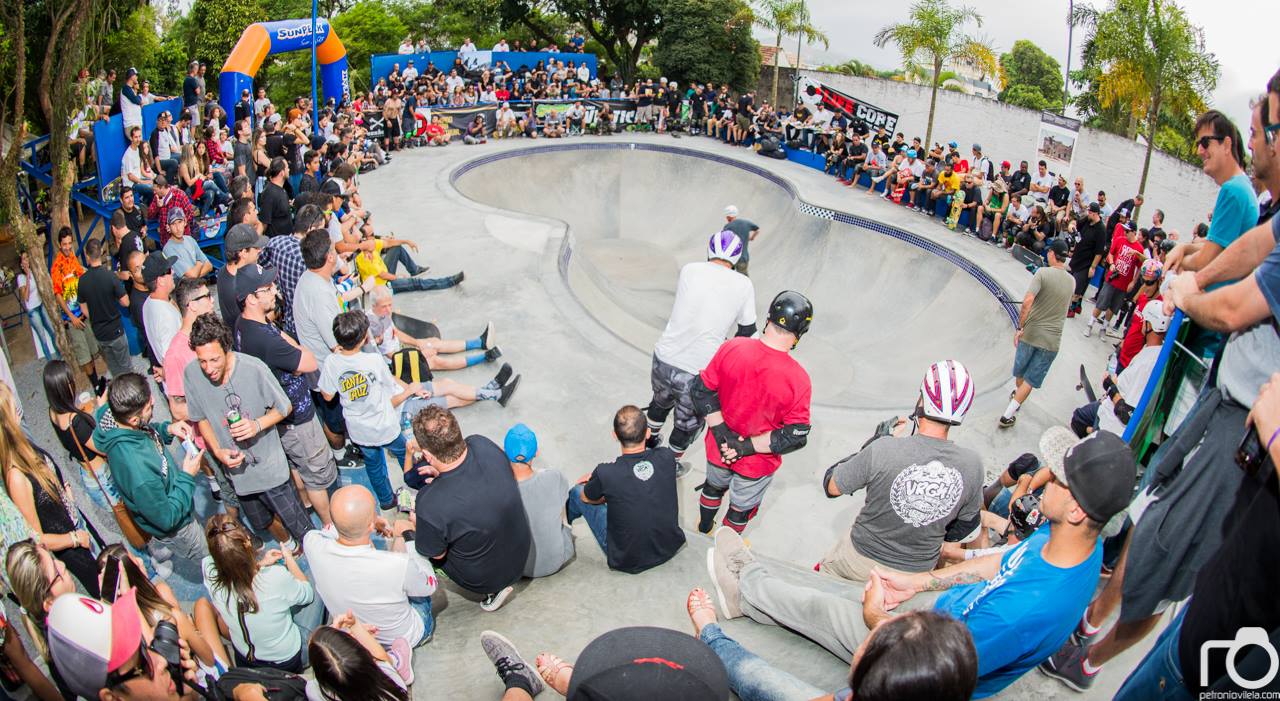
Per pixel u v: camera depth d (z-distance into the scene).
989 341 13.65
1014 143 25.92
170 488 5.56
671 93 26.25
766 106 24.05
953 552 4.79
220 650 4.83
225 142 14.66
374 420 6.17
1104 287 11.96
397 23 36.38
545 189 23.61
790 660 4.04
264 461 5.59
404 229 14.75
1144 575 3.27
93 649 3.39
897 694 2.11
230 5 27.64
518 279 12.19
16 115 8.58
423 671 4.54
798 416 5.28
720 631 4.02
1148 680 2.84
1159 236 12.26
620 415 5.06
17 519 4.85
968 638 2.17
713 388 5.48
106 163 12.12
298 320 6.74
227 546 4.24
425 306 11.17
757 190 22.66
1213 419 3.02
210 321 5.09
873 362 14.80
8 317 10.91
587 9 33.91
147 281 8.37
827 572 4.66
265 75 32.16
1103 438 2.85
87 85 14.16
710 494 6.06
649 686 2.63
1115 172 22.53
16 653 4.36
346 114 19.78
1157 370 3.59
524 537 4.89
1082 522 2.89
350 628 4.04
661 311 17.81
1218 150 3.42
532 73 26.66
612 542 5.27
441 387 8.29
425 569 4.51
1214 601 2.41
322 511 6.34
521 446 5.13
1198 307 2.84
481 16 35.25
